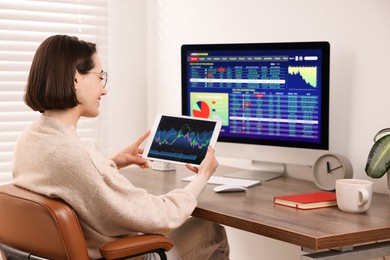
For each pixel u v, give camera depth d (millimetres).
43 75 1832
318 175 2414
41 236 1781
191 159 2383
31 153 1843
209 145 2369
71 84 1839
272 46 2461
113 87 3373
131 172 2768
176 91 3275
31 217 1781
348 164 2346
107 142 3371
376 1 2320
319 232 1747
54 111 1877
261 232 1851
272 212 2002
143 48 3455
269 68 2484
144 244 1840
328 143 2371
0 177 3160
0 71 3121
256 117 2553
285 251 2775
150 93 3469
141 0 3422
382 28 2309
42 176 1800
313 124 2400
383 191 2332
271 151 2533
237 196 2258
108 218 1839
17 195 1811
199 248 2273
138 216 1852
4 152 3160
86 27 3289
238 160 2971
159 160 2424
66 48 1862
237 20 2924
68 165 1760
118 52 3375
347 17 2434
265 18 2783
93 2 3287
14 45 3139
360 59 2396
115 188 1818
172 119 2480
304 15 2605
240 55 2553
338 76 2488
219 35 3025
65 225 1721
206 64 2652
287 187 2428
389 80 2297
